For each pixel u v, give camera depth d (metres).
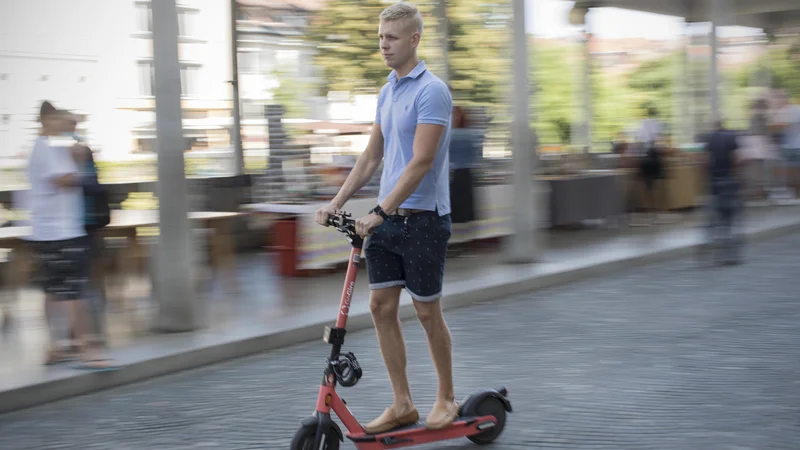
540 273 9.23
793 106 17.28
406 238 4.03
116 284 8.80
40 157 6.00
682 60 16.81
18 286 8.93
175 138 6.75
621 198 13.89
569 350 6.34
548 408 4.94
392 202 3.88
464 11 11.85
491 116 11.76
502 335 6.91
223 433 4.72
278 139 10.14
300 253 9.48
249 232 11.76
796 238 12.64
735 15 18.66
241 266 10.31
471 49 11.87
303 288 8.84
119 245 8.75
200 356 6.27
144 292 8.66
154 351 6.16
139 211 9.55
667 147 15.49
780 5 17.73
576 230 13.34
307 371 6.02
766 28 18.61
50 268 5.95
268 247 11.12
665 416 4.74
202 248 9.66
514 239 9.96
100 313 7.43
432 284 4.08
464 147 10.55
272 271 9.92
